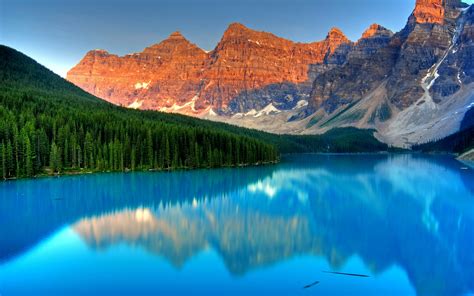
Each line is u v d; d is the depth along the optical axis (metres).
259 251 75.62
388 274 66.25
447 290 60.44
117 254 73.56
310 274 65.56
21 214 102.44
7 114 179.75
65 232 86.44
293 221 98.56
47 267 67.50
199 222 96.25
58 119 188.00
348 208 115.00
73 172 175.75
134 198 126.56
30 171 163.00
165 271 66.38
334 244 80.44
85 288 60.47
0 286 60.91
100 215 102.44
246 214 105.94
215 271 66.38
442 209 114.25
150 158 197.12
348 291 59.91
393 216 105.12
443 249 78.06
